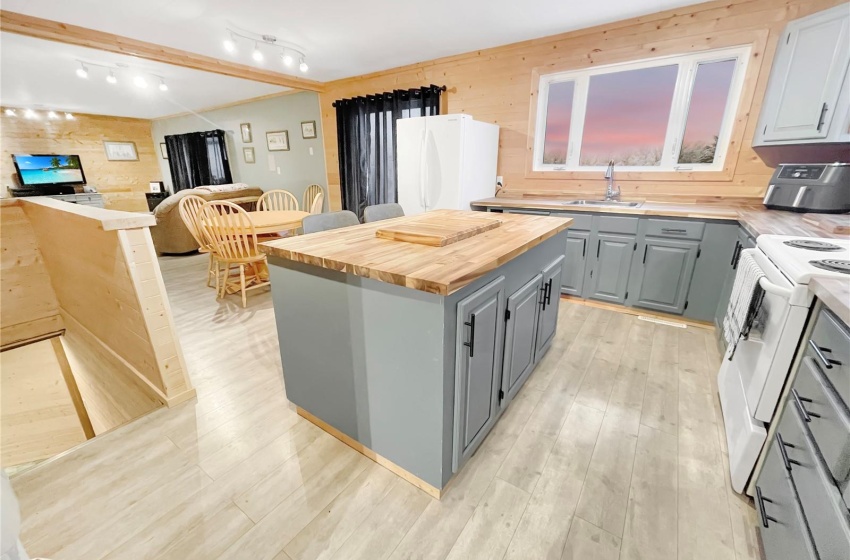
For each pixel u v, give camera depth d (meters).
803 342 1.12
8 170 6.78
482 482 1.43
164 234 4.98
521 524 1.26
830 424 0.85
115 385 2.55
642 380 2.08
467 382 1.29
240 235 3.22
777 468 1.12
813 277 1.06
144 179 8.55
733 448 1.43
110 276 1.92
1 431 3.04
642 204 2.97
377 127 4.49
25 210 2.73
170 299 3.44
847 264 1.16
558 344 2.49
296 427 1.74
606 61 3.08
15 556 0.45
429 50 3.63
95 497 1.38
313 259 1.33
